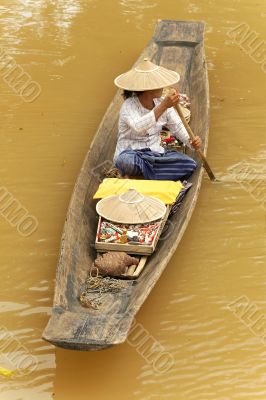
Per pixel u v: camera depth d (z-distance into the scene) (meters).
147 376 9.09
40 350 9.48
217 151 14.02
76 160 13.80
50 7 20.75
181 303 10.30
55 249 11.48
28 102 15.69
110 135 12.94
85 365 9.24
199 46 16.08
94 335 8.31
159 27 16.88
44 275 10.91
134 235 10.17
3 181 13.14
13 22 19.56
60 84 16.41
